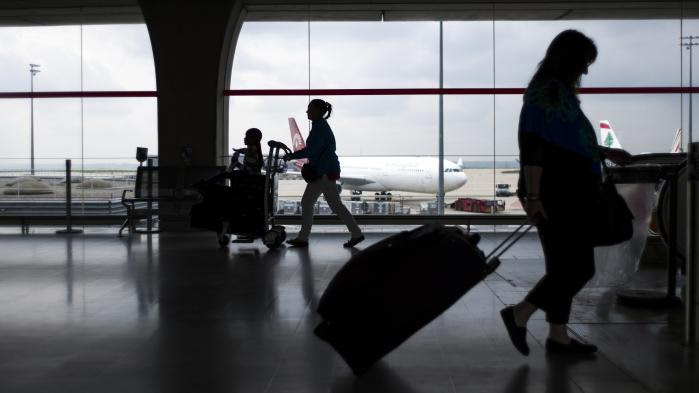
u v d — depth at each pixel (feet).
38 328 11.32
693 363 8.90
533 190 8.96
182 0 29.25
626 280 14.56
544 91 9.00
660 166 13.08
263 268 18.40
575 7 30.58
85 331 11.08
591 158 9.08
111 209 31.81
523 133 9.09
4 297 14.20
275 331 11.00
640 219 13.98
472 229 32.01
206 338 10.55
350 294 8.45
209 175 28.76
